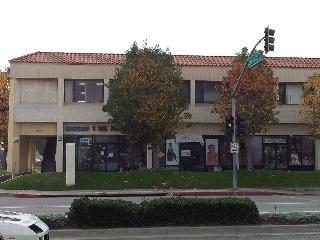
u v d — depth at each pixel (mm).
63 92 38812
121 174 32719
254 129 33844
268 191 29469
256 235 12703
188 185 31484
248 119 33500
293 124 40875
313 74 38219
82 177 32250
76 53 41812
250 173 34000
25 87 38844
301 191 30359
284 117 40375
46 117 38719
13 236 8312
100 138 39375
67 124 39125
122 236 12344
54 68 38719
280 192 29312
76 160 39094
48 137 41375
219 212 13133
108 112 35781
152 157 38906
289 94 40562
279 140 40906
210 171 37219
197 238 12258
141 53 34594
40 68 38562
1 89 46094
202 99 39906
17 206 20750
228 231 12781
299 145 41031
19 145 38906
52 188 30594
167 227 12648
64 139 39031
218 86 37625
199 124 40062
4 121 46156
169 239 12117
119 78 34156
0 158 72562
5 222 8461
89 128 39281
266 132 39312
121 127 33781
